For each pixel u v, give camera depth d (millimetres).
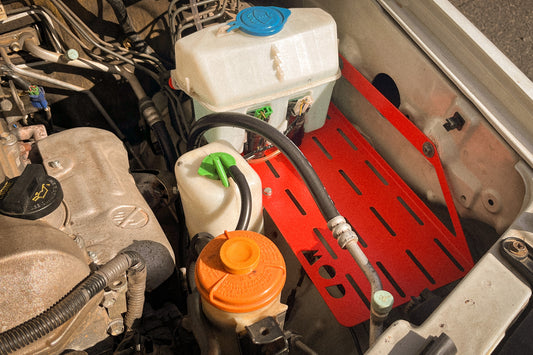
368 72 1857
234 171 1436
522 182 1417
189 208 1569
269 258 1173
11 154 1395
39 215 1087
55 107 1980
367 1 1724
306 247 1636
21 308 944
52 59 1777
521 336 1212
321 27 1680
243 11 1649
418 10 1637
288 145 1421
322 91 1794
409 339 1068
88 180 1483
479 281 1154
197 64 1536
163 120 2090
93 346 1215
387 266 1625
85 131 1628
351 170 1873
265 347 1140
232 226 1574
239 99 1604
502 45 1821
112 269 1056
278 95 1662
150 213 1485
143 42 2006
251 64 1587
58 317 952
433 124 1650
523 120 1438
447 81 1550
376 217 1746
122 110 2152
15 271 931
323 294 1532
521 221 1271
